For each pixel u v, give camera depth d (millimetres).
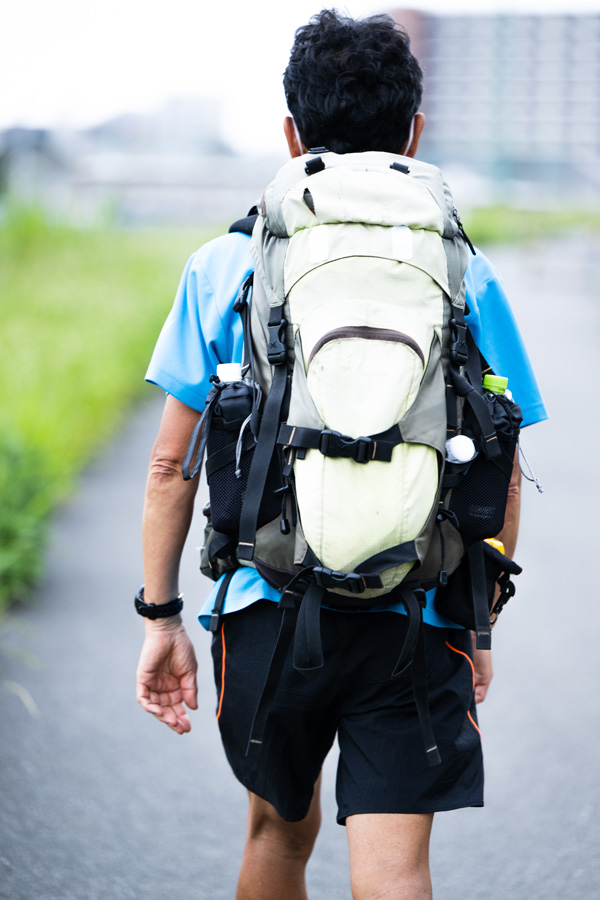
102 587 13086
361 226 4570
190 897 7270
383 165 4773
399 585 4598
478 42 167750
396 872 4625
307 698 4875
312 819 5539
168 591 5270
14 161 131375
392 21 5117
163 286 34969
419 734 4805
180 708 5441
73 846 7797
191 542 14344
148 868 7578
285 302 4602
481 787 4934
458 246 4766
